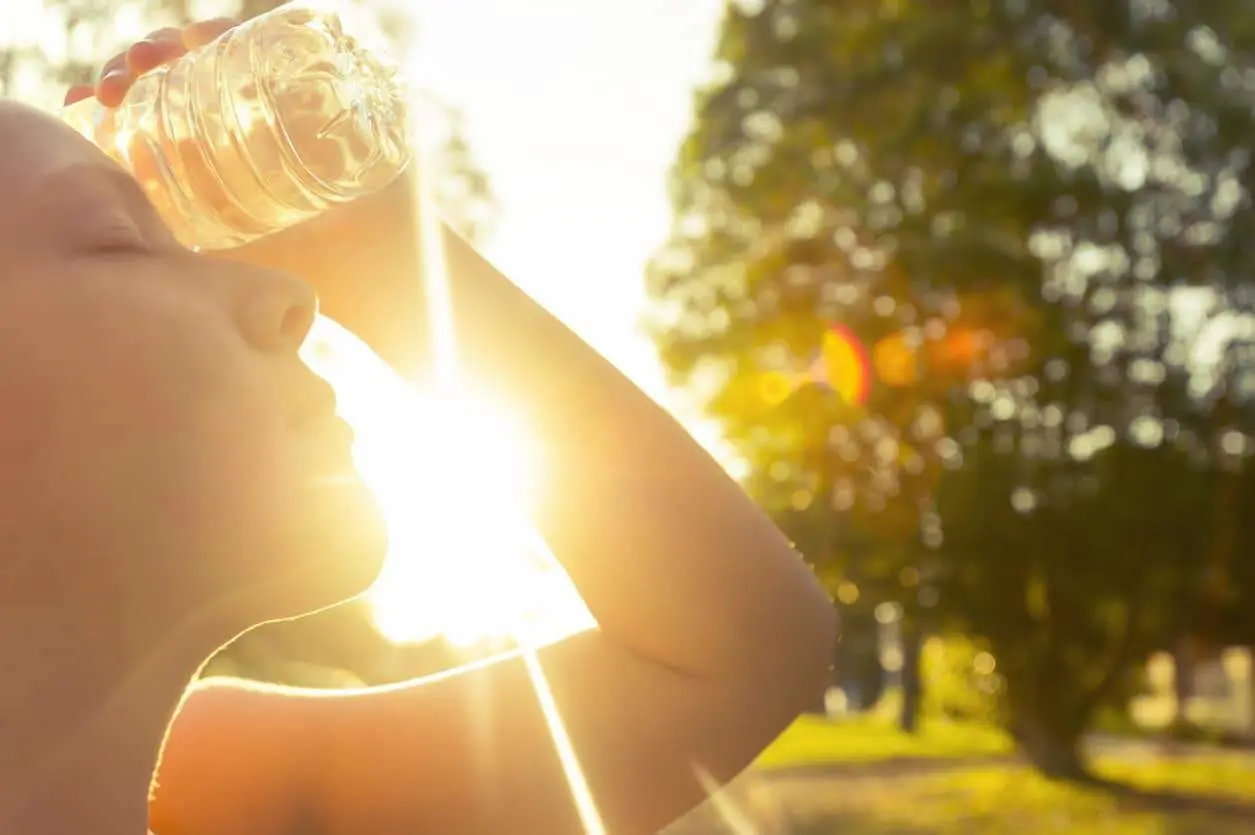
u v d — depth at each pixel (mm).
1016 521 22688
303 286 881
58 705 762
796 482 23422
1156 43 20484
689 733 1217
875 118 21375
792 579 1261
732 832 15812
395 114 1111
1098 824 21188
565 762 1210
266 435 835
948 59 20797
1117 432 22703
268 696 1266
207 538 808
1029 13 20766
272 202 1058
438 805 1212
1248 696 45344
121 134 1058
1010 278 21078
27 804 747
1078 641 25859
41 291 789
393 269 1231
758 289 22781
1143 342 22219
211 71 1037
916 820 21047
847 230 22234
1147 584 23484
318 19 1066
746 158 22484
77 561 771
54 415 773
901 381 22391
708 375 23594
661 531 1229
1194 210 21594
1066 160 21562
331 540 856
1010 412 22625
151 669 800
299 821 1231
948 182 21438
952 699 29516
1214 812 22531
